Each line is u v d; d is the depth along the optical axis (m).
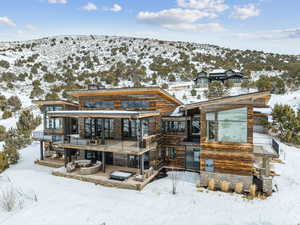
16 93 52.62
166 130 19.25
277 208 11.36
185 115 18.38
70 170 17.12
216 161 14.33
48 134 21.33
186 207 11.59
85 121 19.70
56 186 14.80
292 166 18.14
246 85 46.72
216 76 55.47
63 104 21.16
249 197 12.64
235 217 10.46
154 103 17.25
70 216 10.52
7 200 12.16
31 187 14.55
